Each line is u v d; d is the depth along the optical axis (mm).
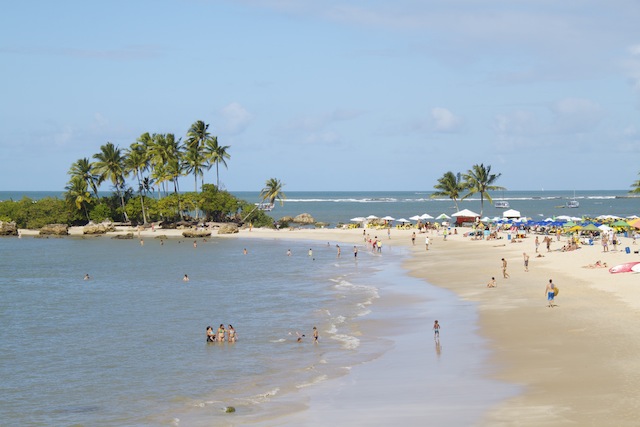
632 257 72750
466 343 38125
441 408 26297
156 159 157500
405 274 73500
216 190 163125
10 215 168750
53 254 114688
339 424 25328
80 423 28281
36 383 34750
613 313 42812
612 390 26922
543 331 39344
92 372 36688
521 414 24734
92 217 163500
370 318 48281
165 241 137250
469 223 144875
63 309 58406
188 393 32000
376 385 30781
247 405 29359
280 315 51938
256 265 92000
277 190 170125
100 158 160000
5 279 81562
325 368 34906
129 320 52281
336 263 90562
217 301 60500
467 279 65375
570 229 93812
